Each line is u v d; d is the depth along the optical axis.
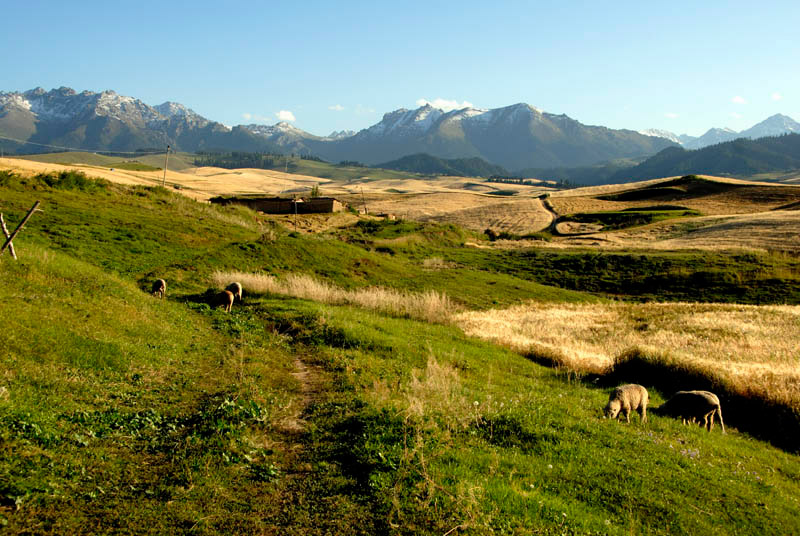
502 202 163.62
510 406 12.70
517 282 54.94
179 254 35.25
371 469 8.57
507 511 7.34
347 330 20.61
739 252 64.81
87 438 8.44
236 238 44.72
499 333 28.06
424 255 67.31
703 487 9.24
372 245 65.19
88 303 16.08
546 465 9.45
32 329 12.15
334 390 13.86
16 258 17.36
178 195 57.88
